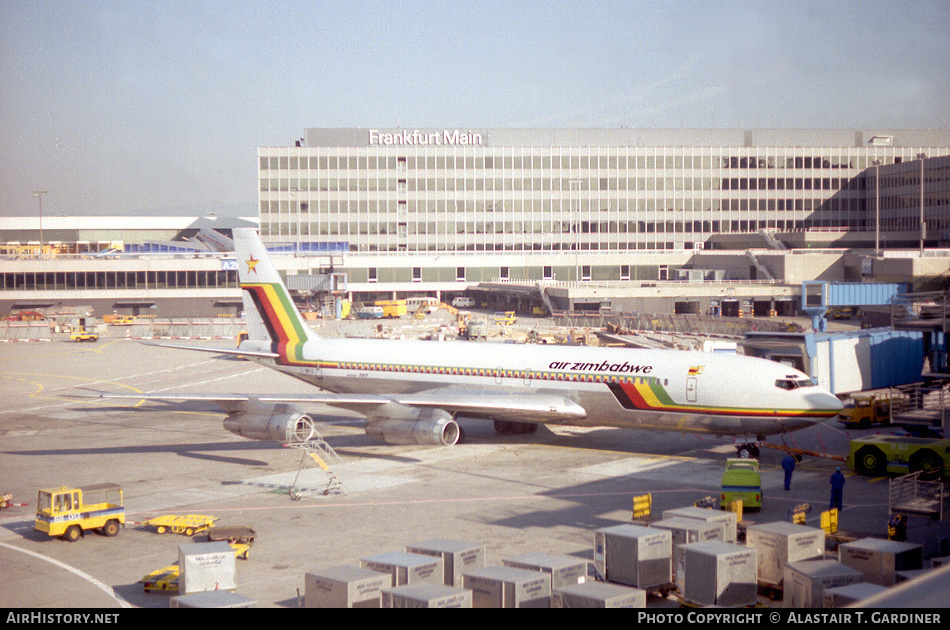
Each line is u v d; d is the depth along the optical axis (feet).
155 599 94.63
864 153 623.36
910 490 135.54
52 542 118.01
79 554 112.47
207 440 193.26
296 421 158.20
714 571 85.10
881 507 131.44
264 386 277.03
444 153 612.70
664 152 619.26
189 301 504.43
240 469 163.32
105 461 171.42
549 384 177.06
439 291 602.44
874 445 152.56
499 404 170.60
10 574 104.12
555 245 621.72
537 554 92.17
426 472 158.40
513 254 606.14
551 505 134.00
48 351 372.99
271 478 155.22
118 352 370.53
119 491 124.77
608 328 393.09
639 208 621.72
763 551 92.43
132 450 182.29
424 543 95.35
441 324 464.24
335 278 498.69
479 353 187.42
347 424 212.84
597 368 172.76
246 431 162.30
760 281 488.44
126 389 271.49
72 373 308.19
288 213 608.60
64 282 489.67
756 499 126.93
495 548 111.55
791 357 215.51
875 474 153.17
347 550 111.96
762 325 385.09
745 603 86.43
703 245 625.82
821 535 92.68
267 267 209.15
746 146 634.84
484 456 172.14
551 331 398.21
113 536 120.88
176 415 228.02
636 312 472.85
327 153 607.37
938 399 168.14
